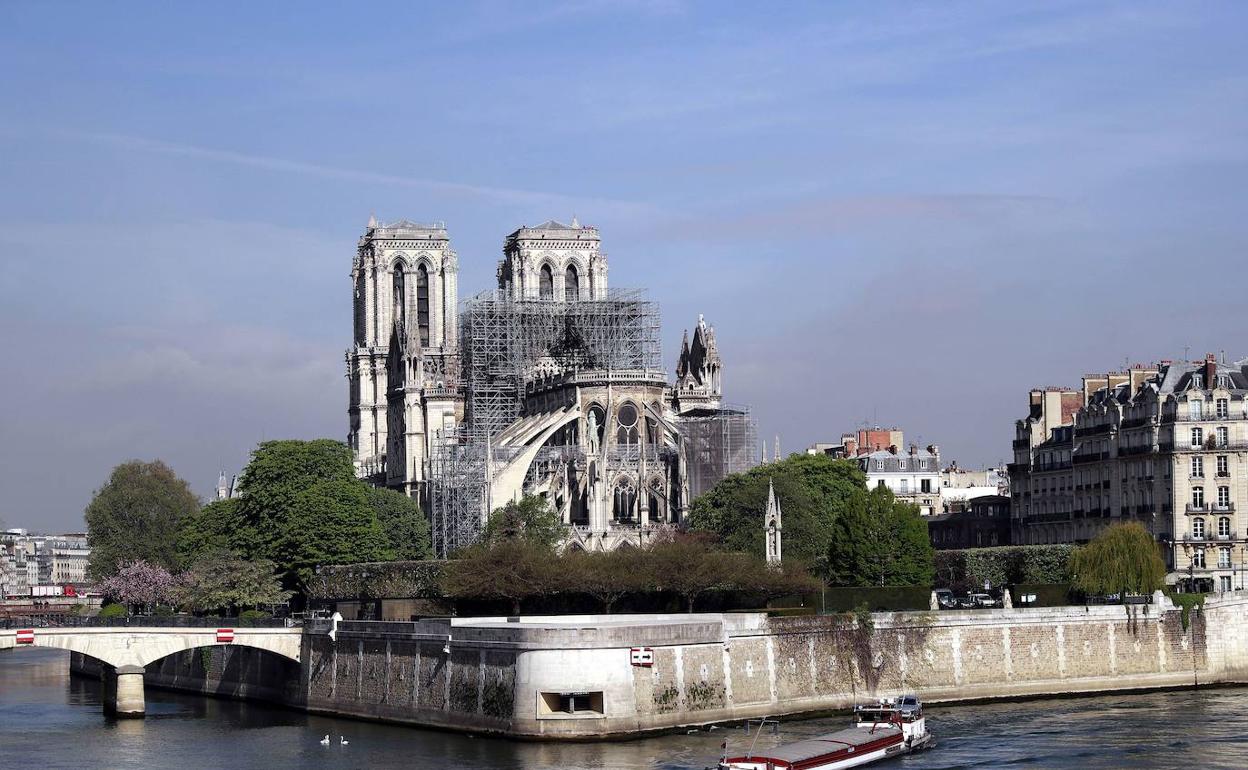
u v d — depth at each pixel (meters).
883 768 164.38
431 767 165.38
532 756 169.62
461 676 189.62
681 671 186.50
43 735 198.00
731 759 158.25
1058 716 197.50
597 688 178.62
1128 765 164.75
